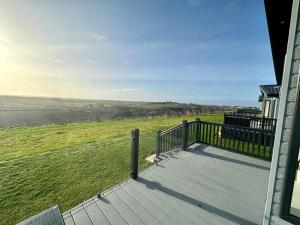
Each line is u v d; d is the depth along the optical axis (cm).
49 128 1573
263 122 827
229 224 238
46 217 176
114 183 439
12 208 338
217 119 1869
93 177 476
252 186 338
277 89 1054
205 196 305
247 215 256
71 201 361
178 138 548
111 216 256
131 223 242
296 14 149
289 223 159
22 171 523
